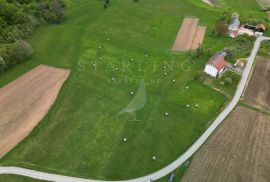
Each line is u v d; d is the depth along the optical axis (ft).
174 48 295.69
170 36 313.12
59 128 215.72
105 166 193.57
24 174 188.14
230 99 241.55
